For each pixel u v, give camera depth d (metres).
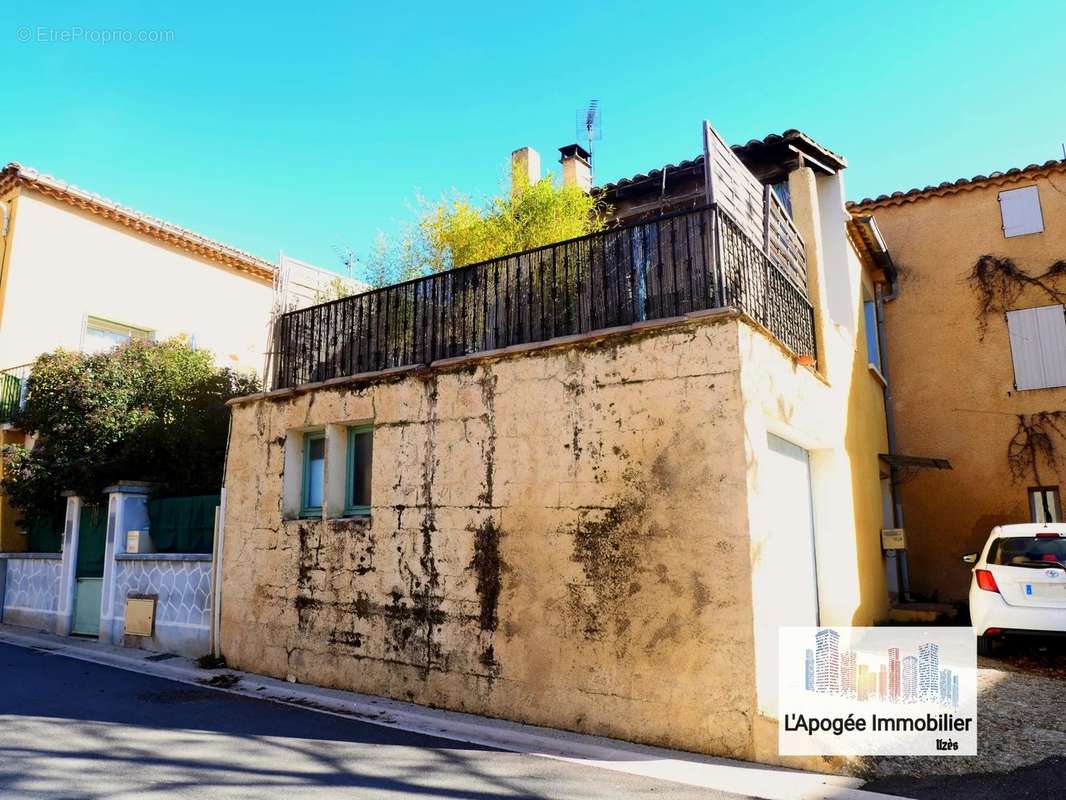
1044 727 5.45
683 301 6.26
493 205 10.18
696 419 5.38
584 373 6.04
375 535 7.19
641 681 5.30
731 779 4.51
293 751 5.22
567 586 5.81
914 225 13.68
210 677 7.91
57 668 8.76
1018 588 7.57
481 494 6.50
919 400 13.11
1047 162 12.62
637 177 10.23
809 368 7.46
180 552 10.12
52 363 12.12
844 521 8.48
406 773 4.71
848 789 4.33
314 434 8.34
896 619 10.41
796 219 8.89
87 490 11.34
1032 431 12.21
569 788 4.41
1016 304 12.66
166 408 11.88
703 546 5.18
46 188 14.85
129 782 4.50
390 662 6.82
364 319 8.45
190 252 17.61
